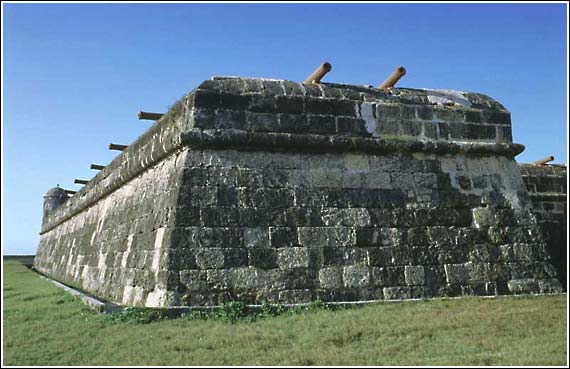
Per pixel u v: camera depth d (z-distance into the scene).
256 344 6.86
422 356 6.37
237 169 9.70
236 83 10.16
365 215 9.97
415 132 10.76
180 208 9.23
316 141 10.02
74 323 8.20
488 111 11.34
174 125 10.44
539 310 8.25
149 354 6.55
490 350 6.54
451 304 8.88
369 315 8.13
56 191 29.20
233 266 9.12
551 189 16.83
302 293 9.23
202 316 8.31
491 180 10.91
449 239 10.22
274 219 9.55
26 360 6.45
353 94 10.66
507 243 10.50
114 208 13.61
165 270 8.88
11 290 13.78
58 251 20.91
